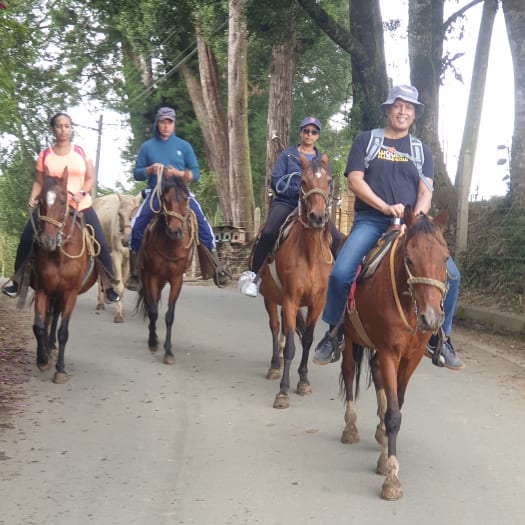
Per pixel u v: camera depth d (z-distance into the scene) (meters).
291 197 8.34
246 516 4.76
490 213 12.75
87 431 6.45
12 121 11.60
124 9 19.64
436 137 14.03
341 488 5.21
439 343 5.50
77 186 8.45
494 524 4.65
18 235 37.38
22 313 12.17
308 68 30.23
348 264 5.71
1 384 7.86
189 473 5.49
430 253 4.70
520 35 11.90
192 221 9.43
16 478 5.35
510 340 10.23
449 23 14.16
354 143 5.93
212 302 14.10
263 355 9.52
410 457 5.84
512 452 5.96
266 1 14.94
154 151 9.81
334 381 8.30
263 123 29.78
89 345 9.95
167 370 8.70
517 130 11.97
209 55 26.31
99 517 4.73
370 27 14.95
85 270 8.31
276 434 6.42
